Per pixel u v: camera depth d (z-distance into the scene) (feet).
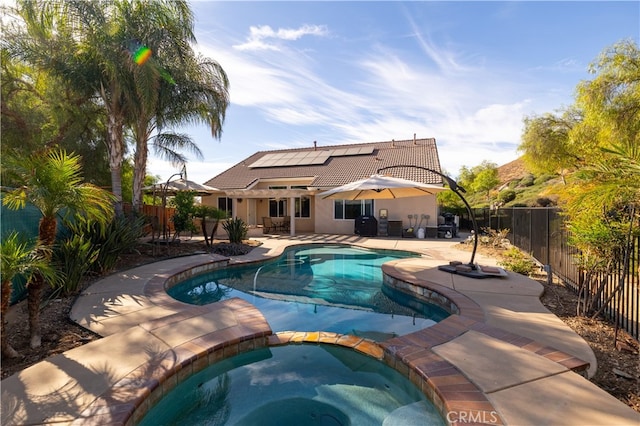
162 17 41.75
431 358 14.10
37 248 15.03
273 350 17.29
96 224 29.37
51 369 12.95
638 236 16.17
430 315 23.62
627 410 10.55
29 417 10.27
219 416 12.44
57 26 40.24
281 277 35.96
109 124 43.98
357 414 12.49
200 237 59.82
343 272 38.52
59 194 15.52
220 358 15.37
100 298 22.59
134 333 16.47
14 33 41.06
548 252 32.09
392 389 14.14
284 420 12.17
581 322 18.63
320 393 13.79
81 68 41.37
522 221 44.80
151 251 41.55
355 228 69.77
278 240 59.72
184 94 47.83
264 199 87.92
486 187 131.95
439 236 66.03
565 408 10.67
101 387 11.79
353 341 17.63
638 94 42.60
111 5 40.45
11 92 45.85
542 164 79.71
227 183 83.61
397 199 67.82
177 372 13.32
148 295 23.34
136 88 40.55
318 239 61.67
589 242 18.11
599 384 12.45
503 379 12.41
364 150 86.17
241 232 51.01
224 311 19.84
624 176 13.25
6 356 14.12
